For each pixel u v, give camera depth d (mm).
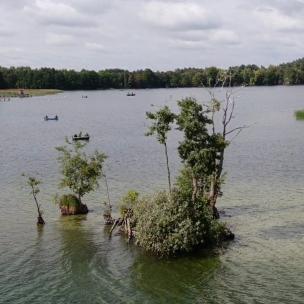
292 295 34062
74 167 56438
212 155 49875
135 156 96812
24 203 60594
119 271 39000
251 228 48906
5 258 41719
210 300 33688
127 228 47156
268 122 160000
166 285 36281
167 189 66688
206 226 44500
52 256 42250
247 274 37812
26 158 95875
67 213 55562
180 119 50406
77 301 33781
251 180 71500
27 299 34125
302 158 89812
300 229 48250
